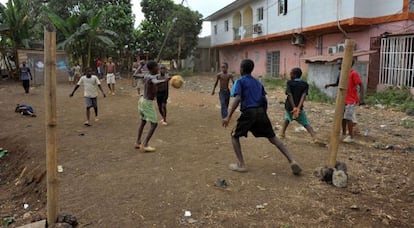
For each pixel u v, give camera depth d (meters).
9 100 14.34
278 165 5.54
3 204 5.23
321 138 7.48
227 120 5.01
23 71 16.62
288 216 3.89
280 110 11.62
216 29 34.12
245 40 26.39
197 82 23.83
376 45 15.17
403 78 13.87
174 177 5.06
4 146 7.73
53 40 3.44
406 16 13.56
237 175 5.11
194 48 32.59
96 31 24.98
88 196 4.46
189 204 4.19
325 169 4.89
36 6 28.22
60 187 4.78
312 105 12.83
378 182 4.90
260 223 3.74
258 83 5.02
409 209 4.10
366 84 14.63
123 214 3.97
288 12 20.41
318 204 4.17
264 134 5.04
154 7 31.17
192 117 10.08
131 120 9.71
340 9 15.91
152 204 4.20
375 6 15.13
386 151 6.50
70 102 13.52
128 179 5.02
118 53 32.00
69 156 6.23
